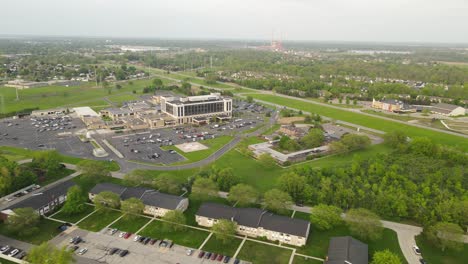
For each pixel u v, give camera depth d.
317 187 165.38
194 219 143.88
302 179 165.00
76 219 143.00
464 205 139.00
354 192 159.88
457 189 164.00
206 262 117.38
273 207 144.12
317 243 127.81
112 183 176.00
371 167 184.75
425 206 145.88
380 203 148.00
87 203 156.50
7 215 138.00
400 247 125.38
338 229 136.38
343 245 116.88
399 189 159.50
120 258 118.56
